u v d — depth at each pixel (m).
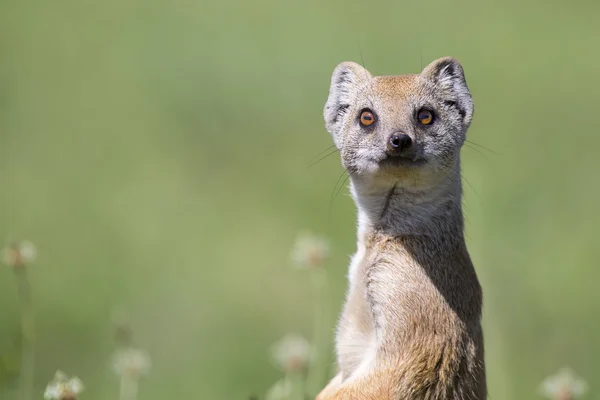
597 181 16.59
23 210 16.91
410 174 8.20
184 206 17.12
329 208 16.73
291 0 21.94
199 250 16.09
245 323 14.53
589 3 21.67
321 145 18.38
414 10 21.44
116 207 17.11
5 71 20.47
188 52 20.61
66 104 19.62
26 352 9.01
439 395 8.02
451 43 20.25
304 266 9.83
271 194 17.33
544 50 20.25
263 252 16.00
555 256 14.60
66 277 15.41
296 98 19.38
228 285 15.38
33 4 22.52
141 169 18.06
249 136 18.69
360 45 20.22
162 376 13.15
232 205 17.11
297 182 17.53
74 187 17.36
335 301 13.65
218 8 21.92
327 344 10.42
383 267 8.31
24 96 19.86
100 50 21.16
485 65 19.77
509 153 17.38
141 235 16.42
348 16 21.25
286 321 14.65
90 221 16.84
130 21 21.91
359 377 8.11
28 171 18.02
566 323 13.57
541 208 15.81
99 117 19.33
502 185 16.03
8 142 18.62
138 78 20.25
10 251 9.05
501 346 11.51
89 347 14.09
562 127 18.17
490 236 13.64
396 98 8.47
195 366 13.33
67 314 14.64
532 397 12.45
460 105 8.65
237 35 20.97
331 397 8.04
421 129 8.38
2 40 21.30
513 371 11.97
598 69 19.80
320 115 18.91
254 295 15.19
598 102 18.88
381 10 21.45
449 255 8.29
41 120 19.23
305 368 9.13
